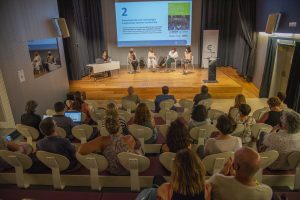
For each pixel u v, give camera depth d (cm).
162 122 464
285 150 256
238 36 1027
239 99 429
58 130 336
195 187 145
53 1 698
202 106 339
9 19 502
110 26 1070
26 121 375
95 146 255
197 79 888
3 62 484
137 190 258
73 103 462
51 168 260
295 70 618
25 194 253
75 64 920
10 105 502
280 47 718
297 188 263
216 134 350
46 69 660
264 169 275
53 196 249
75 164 279
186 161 148
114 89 806
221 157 235
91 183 261
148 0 1007
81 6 953
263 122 371
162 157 235
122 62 1109
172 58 1022
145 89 801
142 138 329
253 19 893
